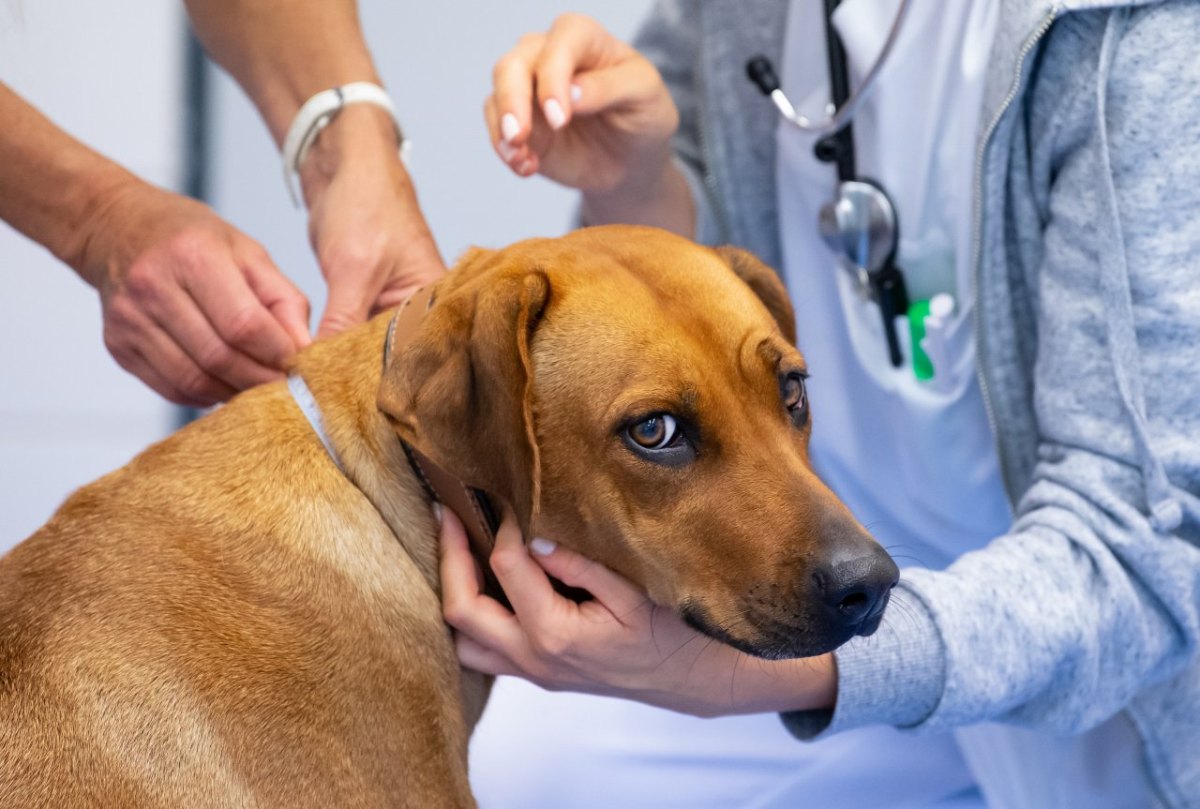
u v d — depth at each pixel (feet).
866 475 8.85
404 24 14.89
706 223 10.03
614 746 8.55
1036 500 6.88
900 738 8.67
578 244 6.11
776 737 8.71
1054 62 6.66
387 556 5.92
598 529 5.79
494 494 5.60
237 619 5.57
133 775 5.23
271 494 5.92
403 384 5.54
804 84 8.76
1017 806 8.17
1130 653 6.62
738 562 5.48
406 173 8.53
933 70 7.65
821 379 8.86
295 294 7.62
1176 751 7.20
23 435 15.29
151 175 15.60
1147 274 6.41
